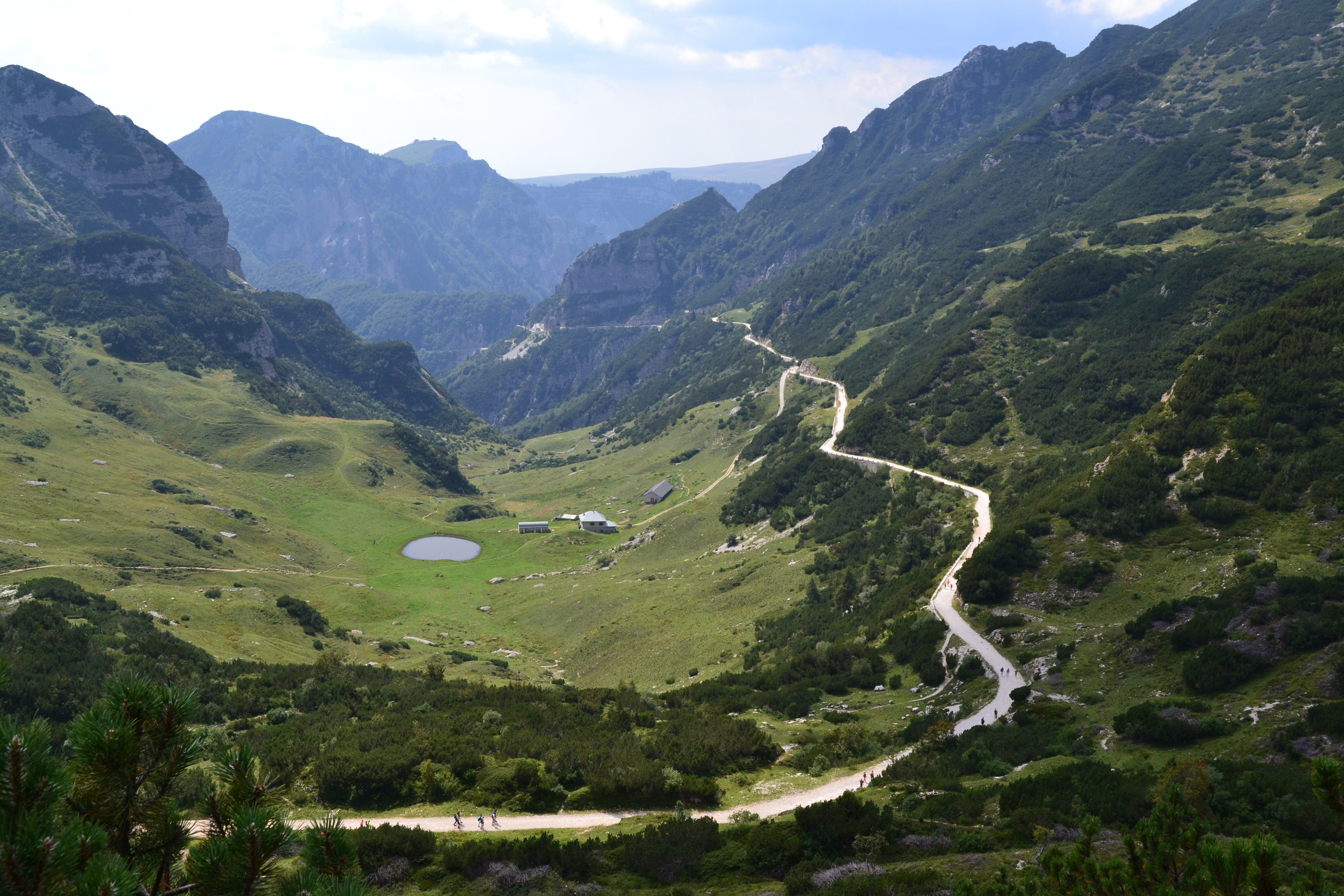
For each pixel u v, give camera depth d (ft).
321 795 221.66
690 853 177.06
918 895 142.00
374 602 615.16
